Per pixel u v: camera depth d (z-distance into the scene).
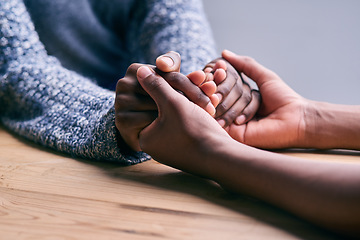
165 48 0.75
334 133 0.60
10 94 0.70
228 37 1.15
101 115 0.57
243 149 0.45
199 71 0.52
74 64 0.79
